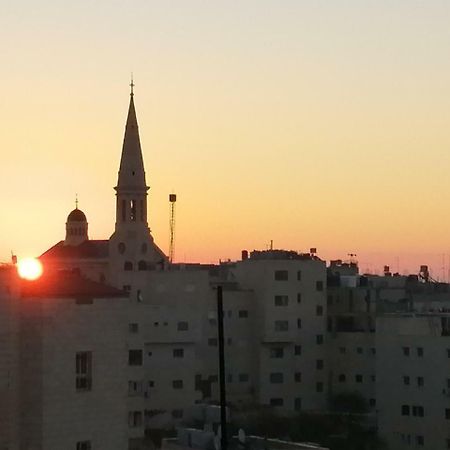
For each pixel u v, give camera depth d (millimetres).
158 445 167125
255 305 195750
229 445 95375
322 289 199500
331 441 179750
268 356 194875
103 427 75812
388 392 181125
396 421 179750
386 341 181875
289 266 196500
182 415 181625
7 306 72500
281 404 195000
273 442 99688
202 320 190125
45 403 73000
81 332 74875
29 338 73250
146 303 189250
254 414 182375
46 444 72938
